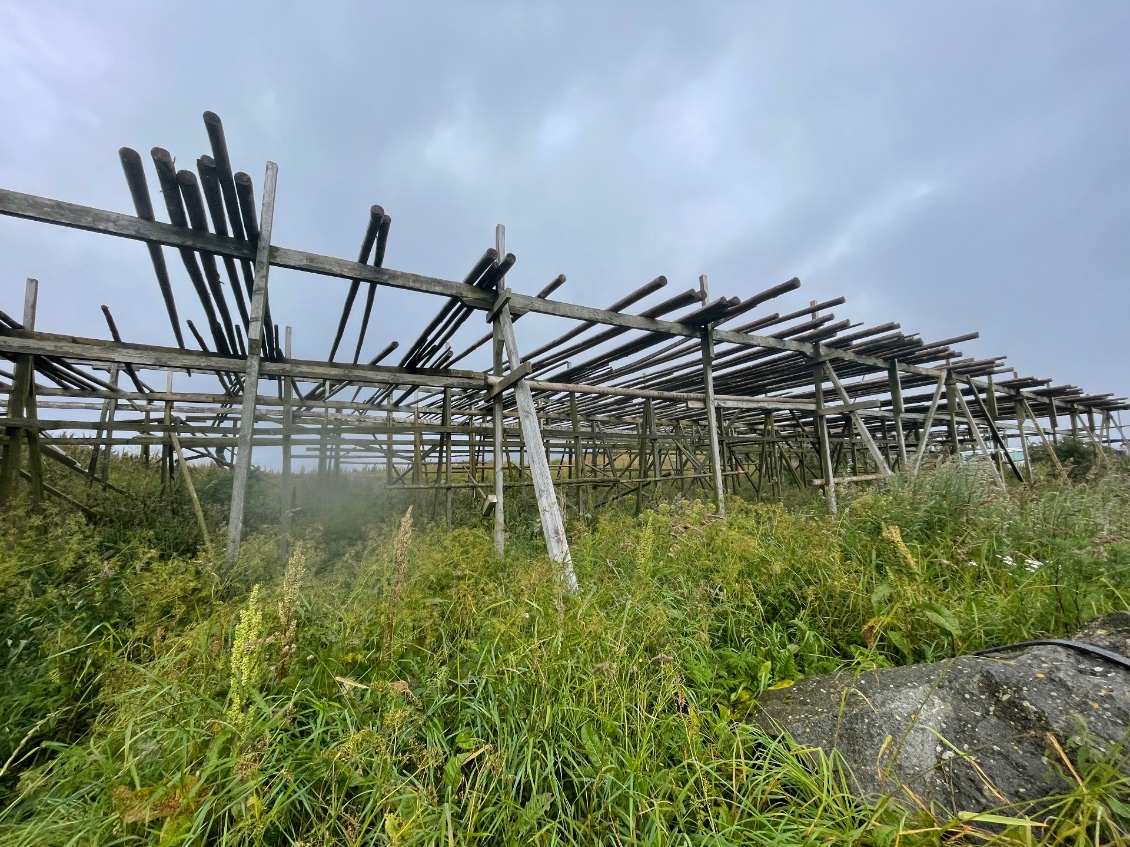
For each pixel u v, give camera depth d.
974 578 3.58
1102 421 16.06
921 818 1.59
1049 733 1.71
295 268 4.11
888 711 2.03
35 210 3.19
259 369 4.04
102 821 1.51
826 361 7.41
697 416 12.05
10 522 4.03
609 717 2.02
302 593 3.12
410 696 2.03
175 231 3.62
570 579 3.68
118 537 5.04
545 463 4.52
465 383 5.42
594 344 6.29
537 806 1.65
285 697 2.09
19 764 2.00
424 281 4.62
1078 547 3.57
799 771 1.81
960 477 5.10
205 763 1.69
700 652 2.79
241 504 3.87
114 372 7.53
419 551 4.37
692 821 1.75
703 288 5.96
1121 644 2.11
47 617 2.86
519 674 2.24
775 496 10.25
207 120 2.88
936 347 7.28
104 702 2.06
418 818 1.49
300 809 1.68
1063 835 1.38
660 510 5.42
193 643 2.27
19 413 4.60
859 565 3.75
